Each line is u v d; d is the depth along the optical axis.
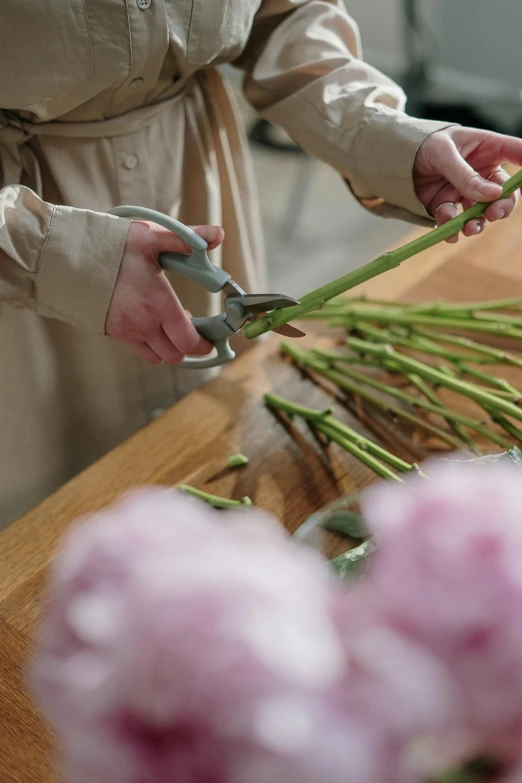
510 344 0.99
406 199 0.92
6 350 1.03
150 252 0.86
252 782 0.33
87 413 1.11
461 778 0.39
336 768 0.33
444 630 0.37
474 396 0.90
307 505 0.87
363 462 0.88
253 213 1.12
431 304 1.00
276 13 1.00
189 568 0.37
